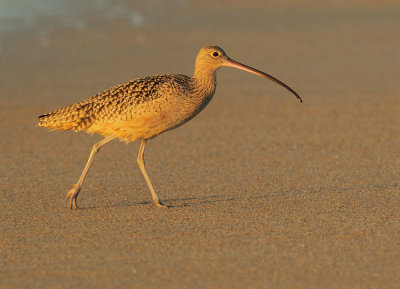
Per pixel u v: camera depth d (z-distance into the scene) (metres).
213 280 13.23
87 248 15.03
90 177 22.27
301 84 36.91
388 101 33.25
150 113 17.95
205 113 31.59
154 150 25.81
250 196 19.56
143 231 16.14
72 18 55.25
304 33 51.44
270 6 63.66
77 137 27.89
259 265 13.89
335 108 32.09
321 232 15.79
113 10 59.91
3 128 28.83
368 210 17.64
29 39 47.09
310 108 32.22
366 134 27.61
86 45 46.34
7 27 50.19
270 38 49.53
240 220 16.88
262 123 29.77
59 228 16.55
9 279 13.41
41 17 54.50
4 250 14.97
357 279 13.21
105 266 13.98
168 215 17.53
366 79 37.91
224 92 35.62
